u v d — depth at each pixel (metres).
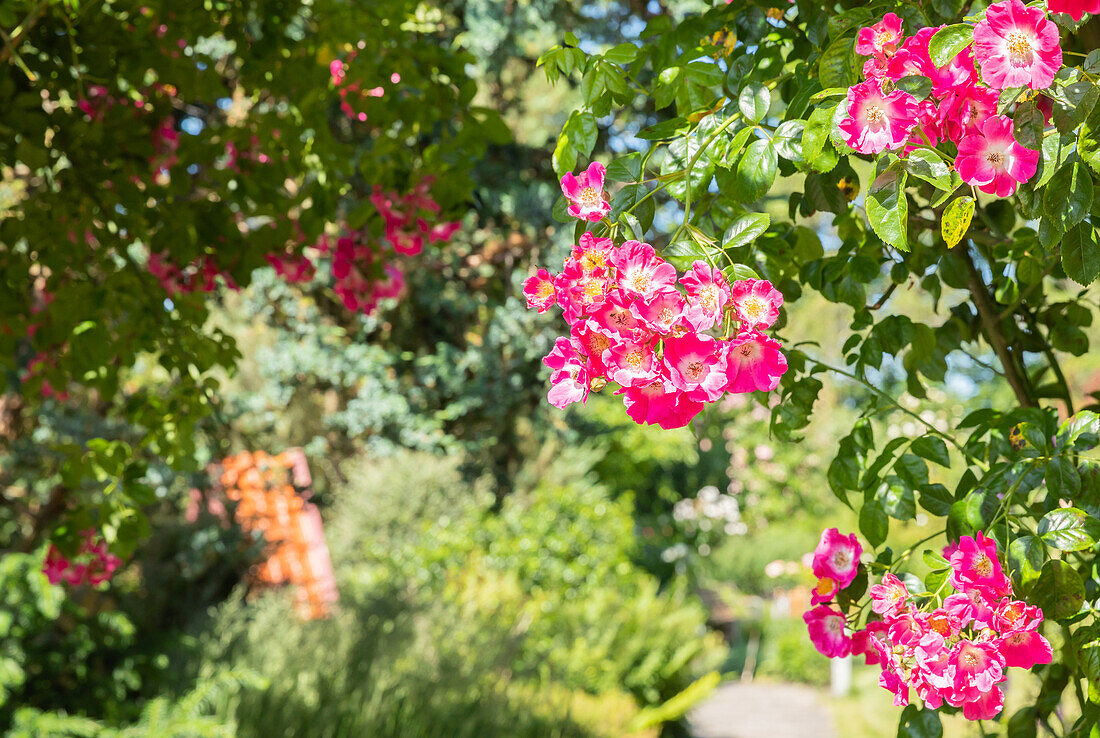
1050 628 1.56
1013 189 0.91
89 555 2.66
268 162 2.52
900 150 0.94
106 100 2.43
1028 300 1.66
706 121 1.15
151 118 2.50
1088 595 1.18
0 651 4.03
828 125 1.00
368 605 6.35
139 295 2.36
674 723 8.09
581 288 0.97
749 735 9.66
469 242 7.72
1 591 3.96
